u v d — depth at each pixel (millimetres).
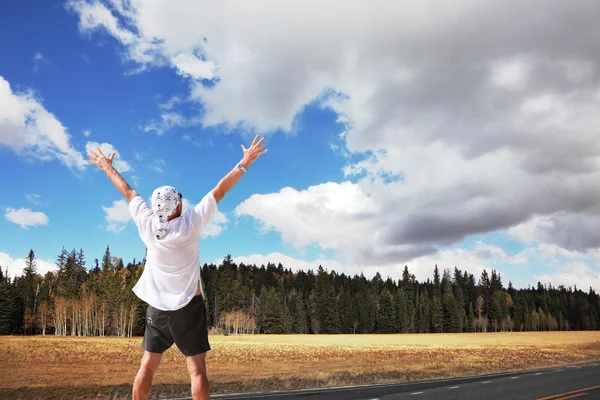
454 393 11000
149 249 2484
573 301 181250
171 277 2441
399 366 25406
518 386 12312
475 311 163500
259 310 138375
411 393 11414
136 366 26953
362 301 133000
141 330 98562
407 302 135625
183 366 25156
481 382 13953
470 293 171125
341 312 129500
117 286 100375
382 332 126375
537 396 10117
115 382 18031
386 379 16719
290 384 15117
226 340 72562
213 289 151500
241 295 140500
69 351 39594
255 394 12250
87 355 35625
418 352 41125
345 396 11242
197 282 2529
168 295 2441
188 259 2486
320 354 38250
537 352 40938
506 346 53594
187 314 2445
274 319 122750
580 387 11875
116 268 114625
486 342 65688
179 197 2570
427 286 178125
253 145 2727
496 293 161375
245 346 51719
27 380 18797
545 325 164375
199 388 2412
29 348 42219
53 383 17531
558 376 15570
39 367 25641
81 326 101188
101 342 56312
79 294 103438
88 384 17094
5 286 93875
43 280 115062
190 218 2488
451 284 174750
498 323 155125
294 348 47531
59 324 97875
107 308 99750
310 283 187500
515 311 160500
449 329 135625
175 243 2432
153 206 2498
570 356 35031
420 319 134875
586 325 170500
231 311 134000
